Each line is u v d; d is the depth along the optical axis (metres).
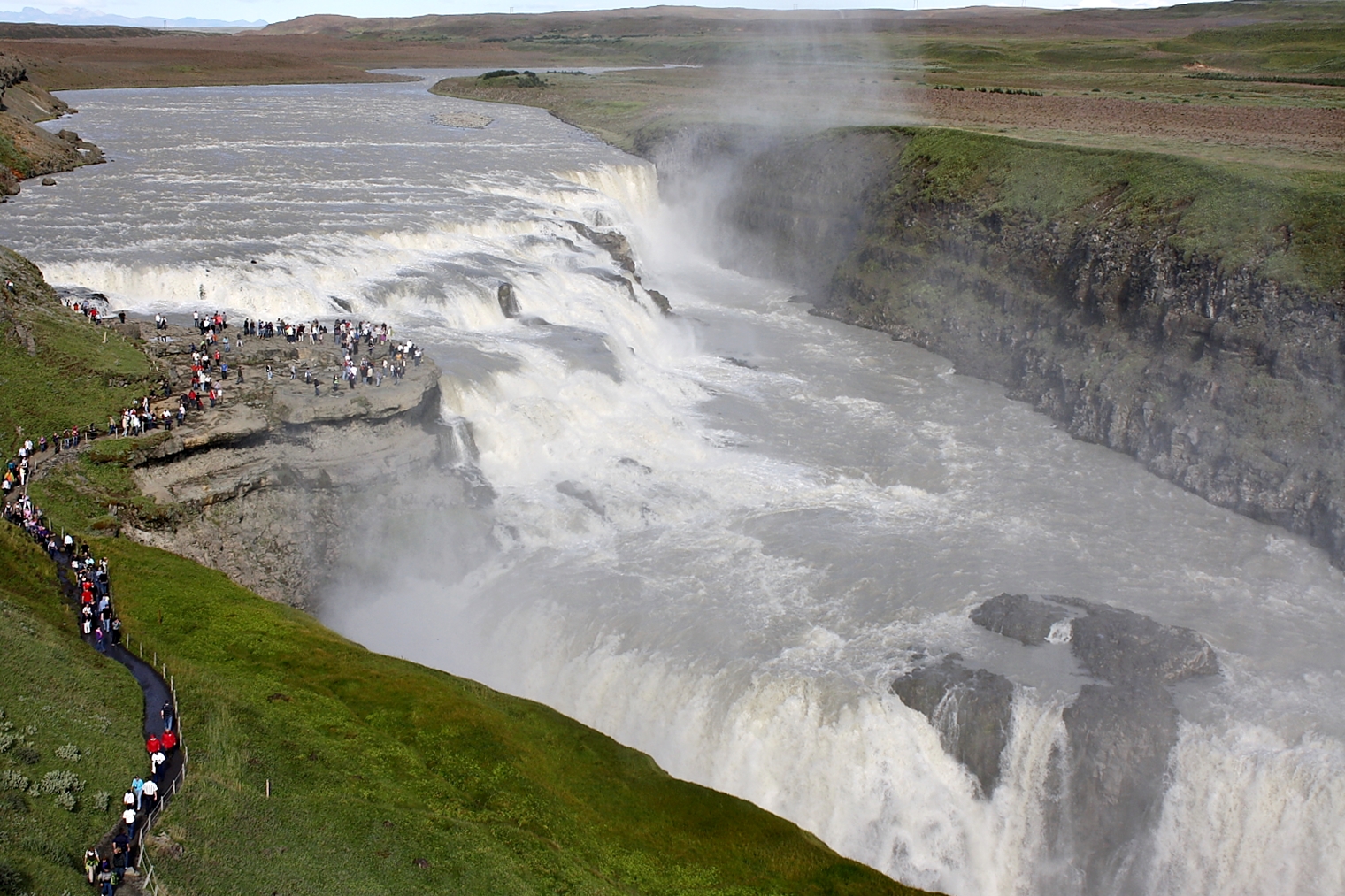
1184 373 71.25
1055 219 86.81
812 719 47.03
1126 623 50.94
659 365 86.44
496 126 164.88
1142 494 67.88
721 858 39.50
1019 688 47.00
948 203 97.25
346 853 33.69
